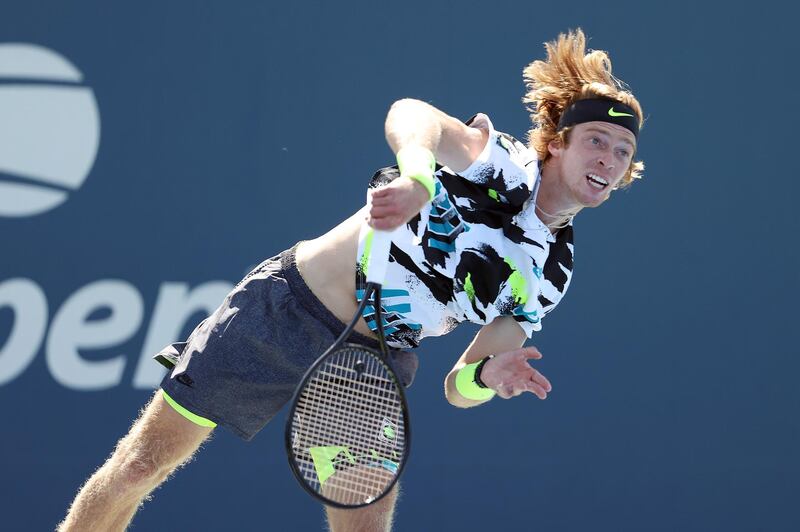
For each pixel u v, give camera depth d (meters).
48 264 20.53
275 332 12.52
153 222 20.69
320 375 12.51
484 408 20.89
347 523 12.87
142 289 20.59
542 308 12.34
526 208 11.79
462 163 11.42
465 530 20.62
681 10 21.34
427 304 12.05
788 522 21.00
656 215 21.22
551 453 20.86
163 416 13.05
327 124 20.91
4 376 20.36
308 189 20.81
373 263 10.02
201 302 20.62
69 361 20.48
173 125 20.80
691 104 21.31
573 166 11.73
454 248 11.77
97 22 20.78
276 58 20.94
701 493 20.95
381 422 12.57
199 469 20.70
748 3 21.45
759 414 21.14
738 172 21.34
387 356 10.31
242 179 20.80
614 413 20.95
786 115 21.42
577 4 21.17
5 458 20.28
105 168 20.69
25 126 20.62
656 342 21.08
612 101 11.82
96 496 13.14
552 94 12.10
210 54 20.88
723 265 21.22
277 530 20.70
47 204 20.61
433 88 20.94
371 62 20.95
